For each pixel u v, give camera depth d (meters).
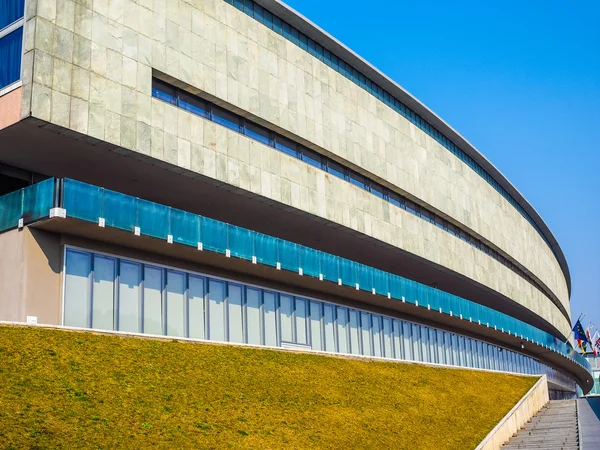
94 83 29.77
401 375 36.00
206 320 33.38
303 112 40.59
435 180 53.00
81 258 28.97
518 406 37.03
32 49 27.83
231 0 37.22
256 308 36.25
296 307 38.78
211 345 29.19
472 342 58.25
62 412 19.75
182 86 33.97
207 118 35.28
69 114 28.59
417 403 32.25
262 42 38.62
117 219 28.53
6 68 28.75
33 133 28.61
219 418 23.08
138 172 33.12
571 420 37.28
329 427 25.69
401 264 51.62
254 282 36.34
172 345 27.55
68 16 29.23
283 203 38.25
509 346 67.56
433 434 29.19
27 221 27.47
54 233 28.22
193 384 24.78
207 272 33.91
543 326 81.62
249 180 36.41
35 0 28.28
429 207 52.09
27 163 31.53
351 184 43.88
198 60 34.59
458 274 55.03
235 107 36.25
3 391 19.62
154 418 21.42
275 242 35.62
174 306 32.06
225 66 36.00
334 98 43.34
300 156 40.78
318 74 42.34
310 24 40.94
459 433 30.48
